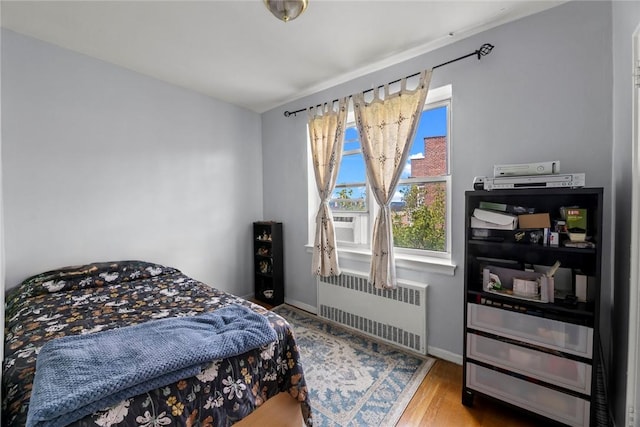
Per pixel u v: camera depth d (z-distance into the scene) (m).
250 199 3.44
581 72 1.52
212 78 2.61
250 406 1.18
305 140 3.02
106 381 0.88
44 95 2.04
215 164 3.09
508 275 1.54
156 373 0.95
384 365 2.00
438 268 2.06
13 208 1.93
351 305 2.56
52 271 2.01
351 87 2.57
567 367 1.34
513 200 1.69
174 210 2.77
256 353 1.26
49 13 1.71
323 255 2.63
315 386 1.78
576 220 1.37
